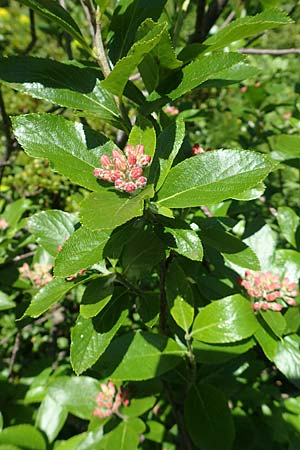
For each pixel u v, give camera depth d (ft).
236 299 0.75
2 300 1.09
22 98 2.29
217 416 0.78
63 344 1.79
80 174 0.58
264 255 0.88
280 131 1.64
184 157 0.75
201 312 0.76
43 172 1.61
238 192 0.53
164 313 0.78
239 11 1.06
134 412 0.87
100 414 0.87
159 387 0.89
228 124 2.29
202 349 0.79
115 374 0.75
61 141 0.60
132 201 0.48
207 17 1.10
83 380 0.92
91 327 0.66
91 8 0.66
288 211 0.98
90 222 0.46
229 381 0.90
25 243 1.25
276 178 1.73
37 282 1.09
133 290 0.72
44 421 0.95
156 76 0.65
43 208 1.65
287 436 0.95
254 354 0.95
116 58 0.70
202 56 0.68
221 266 0.85
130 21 0.70
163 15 0.86
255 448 0.95
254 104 1.64
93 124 1.85
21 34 2.85
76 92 0.66
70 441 0.87
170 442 0.93
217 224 0.80
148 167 0.60
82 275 0.69
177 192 0.56
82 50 1.16
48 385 0.94
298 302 0.90
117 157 0.57
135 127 0.60
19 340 1.53
